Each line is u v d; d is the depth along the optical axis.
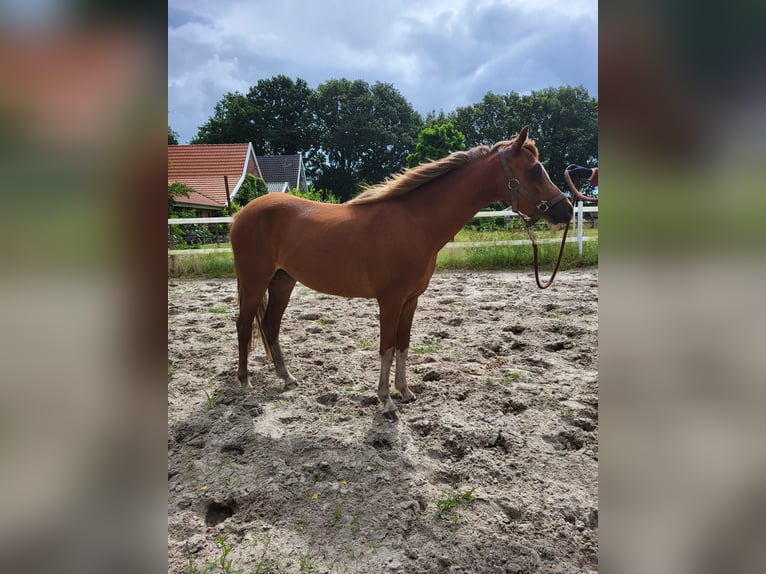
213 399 3.07
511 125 42.19
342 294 2.91
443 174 2.78
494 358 3.79
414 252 2.69
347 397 3.07
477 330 4.47
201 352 3.96
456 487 2.18
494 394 3.08
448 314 5.04
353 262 2.71
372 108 45.22
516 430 2.64
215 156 19.98
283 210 2.96
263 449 2.47
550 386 3.20
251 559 1.75
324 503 2.05
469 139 45.19
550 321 4.66
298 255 2.85
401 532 1.88
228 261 8.16
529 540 1.84
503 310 5.18
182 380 3.36
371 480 2.20
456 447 2.51
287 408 2.94
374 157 45.41
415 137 46.34
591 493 2.13
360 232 2.70
